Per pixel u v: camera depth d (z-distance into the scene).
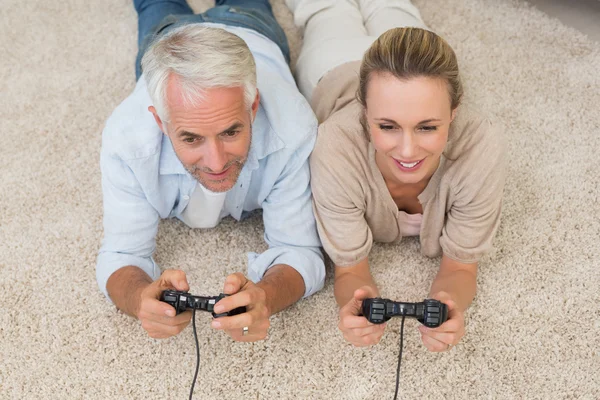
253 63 1.00
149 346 1.20
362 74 1.01
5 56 1.73
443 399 1.13
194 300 0.99
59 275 1.30
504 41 1.70
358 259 1.19
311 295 1.26
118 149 1.08
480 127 1.10
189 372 1.17
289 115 1.14
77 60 1.71
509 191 1.40
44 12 1.83
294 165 1.17
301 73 1.48
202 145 1.00
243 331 1.04
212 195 1.18
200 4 1.82
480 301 1.24
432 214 1.20
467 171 1.10
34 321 1.24
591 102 1.55
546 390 1.13
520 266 1.28
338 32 1.51
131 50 1.73
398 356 1.13
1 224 1.38
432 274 1.29
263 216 1.28
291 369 1.17
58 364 1.18
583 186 1.40
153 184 1.14
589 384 1.13
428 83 0.94
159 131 1.10
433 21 1.76
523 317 1.22
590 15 1.79
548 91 1.58
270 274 1.16
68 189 1.44
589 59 1.65
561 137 1.49
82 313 1.25
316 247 1.24
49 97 1.62
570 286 1.25
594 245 1.31
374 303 0.97
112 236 1.18
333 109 1.27
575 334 1.19
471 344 1.18
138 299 1.08
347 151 1.12
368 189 1.16
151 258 1.24
